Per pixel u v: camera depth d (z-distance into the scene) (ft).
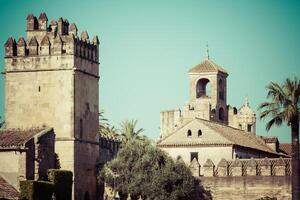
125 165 485.56
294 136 414.21
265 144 597.93
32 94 479.41
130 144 492.54
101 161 496.23
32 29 488.85
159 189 479.00
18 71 481.87
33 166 435.53
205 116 644.69
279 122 413.59
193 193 488.85
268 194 479.00
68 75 476.13
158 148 505.25
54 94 476.95
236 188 485.15
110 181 484.33
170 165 483.92
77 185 472.44
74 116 474.49
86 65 486.79
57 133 474.49
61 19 488.02
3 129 448.24
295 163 414.82
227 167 488.44
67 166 470.80
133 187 481.05
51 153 448.24
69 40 476.54
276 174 479.00
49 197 429.79
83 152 480.64
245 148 547.49
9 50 483.92
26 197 417.08
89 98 488.85
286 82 415.85
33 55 480.23
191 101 654.12
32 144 435.53
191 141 540.93
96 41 497.05
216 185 488.02
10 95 482.28
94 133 492.54
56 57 477.36
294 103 413.80
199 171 498.28
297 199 414.21
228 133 554.87
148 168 485.15
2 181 427.74
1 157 431.84
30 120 479.00
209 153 536.01
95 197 488.44
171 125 625.82
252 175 482.69
